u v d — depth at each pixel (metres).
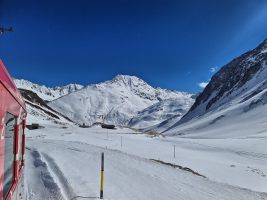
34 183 14.68
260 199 17.95
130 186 16.30
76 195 13.26
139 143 68.12
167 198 14.62
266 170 46.12
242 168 43.78
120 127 113.56
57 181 15.28
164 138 90.56
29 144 39.50
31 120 120.25
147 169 22.86
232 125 171.00
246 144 78.19
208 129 181.88
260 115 174.00
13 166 6.83
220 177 36.25
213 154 64.62
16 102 6.77
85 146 38.72
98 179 17.17
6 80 5.65
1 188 5.24
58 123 132.12
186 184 18.81
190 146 74.19
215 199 15.92
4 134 5.45
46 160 22.73
